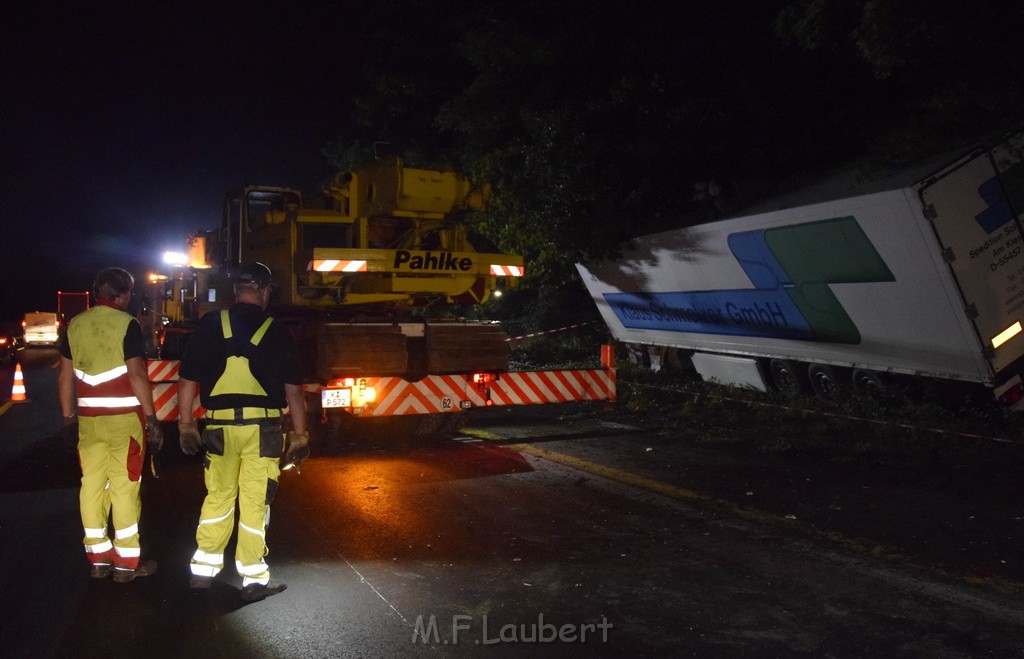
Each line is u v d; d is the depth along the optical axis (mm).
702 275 12844
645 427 11453
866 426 10383
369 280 10242
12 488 8250
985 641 4512
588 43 13734
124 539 5402
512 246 14977
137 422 5402
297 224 10055
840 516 6902
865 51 9625
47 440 11180
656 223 13352
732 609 4977
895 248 9391
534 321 23344
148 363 9227
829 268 10414
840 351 11375
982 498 7352
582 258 14281
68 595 5227
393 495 7777
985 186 9047
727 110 12969
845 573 5578
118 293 5461
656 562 5824
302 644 4492
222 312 5191
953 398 10648
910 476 8234
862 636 4586
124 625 4750
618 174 13484
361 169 10422
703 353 14828
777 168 13055
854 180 10148
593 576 5547
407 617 4863
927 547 6082
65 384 5441
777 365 13023
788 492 7715
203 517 5230
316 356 9648
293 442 5312
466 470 8844
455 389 10031
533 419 12414
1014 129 9070
